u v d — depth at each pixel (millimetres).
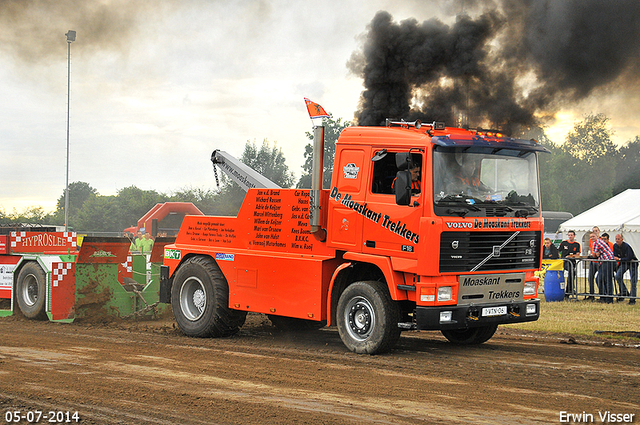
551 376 6945
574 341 9477
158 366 7332
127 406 5562
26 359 7738
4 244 12219
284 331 10820
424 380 6691
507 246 8273
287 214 9242
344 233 8508
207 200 45156
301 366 7398
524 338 9906
